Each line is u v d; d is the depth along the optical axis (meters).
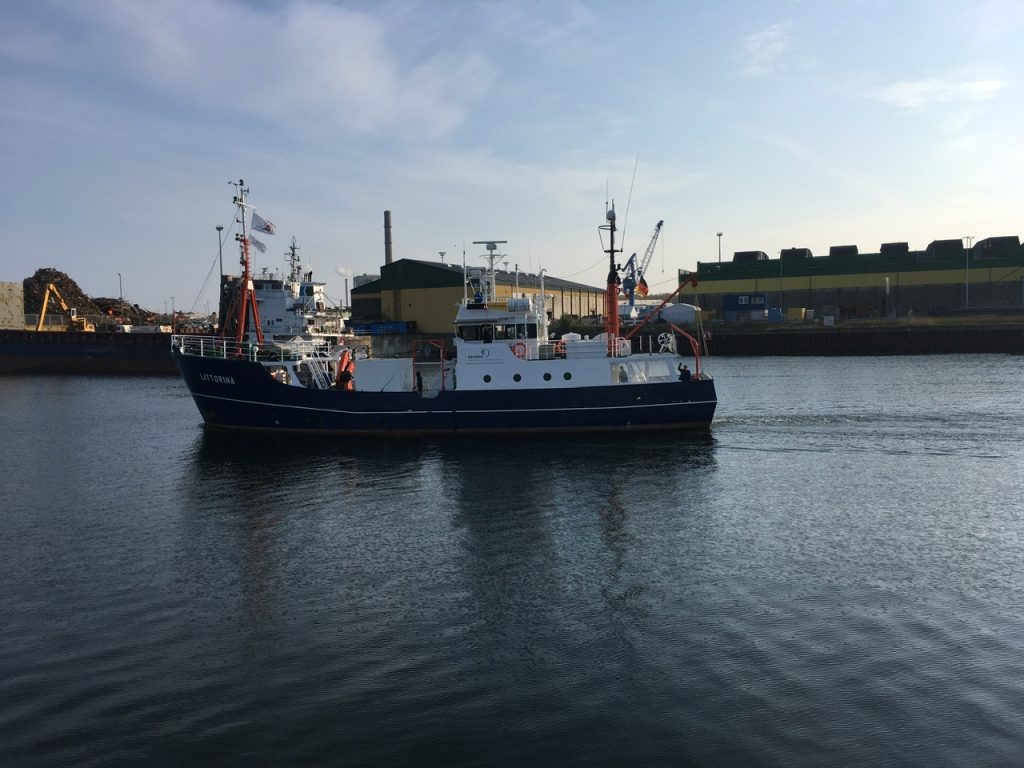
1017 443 32.19
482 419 34.69
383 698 11.95
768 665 12.72
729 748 10.44
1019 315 99.75
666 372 36.41
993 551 18.48
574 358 34.59
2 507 24.08
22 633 14.52
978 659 12.78
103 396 59.41
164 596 16.33
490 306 35.22
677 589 16.22
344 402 35.09
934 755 10.18
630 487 25.52
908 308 114.38
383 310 107.31
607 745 10.58
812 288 119.25
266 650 13.66
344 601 15.91
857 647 13.29
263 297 66.62
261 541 20.17
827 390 53.09
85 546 19.92
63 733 11.09
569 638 13.93
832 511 22.27
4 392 62.94
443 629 14.44
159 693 12.18
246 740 10.85
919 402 45.56
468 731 10.98
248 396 36.06
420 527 21.27
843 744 10.46
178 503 24.33
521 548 19.25
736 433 35.03
